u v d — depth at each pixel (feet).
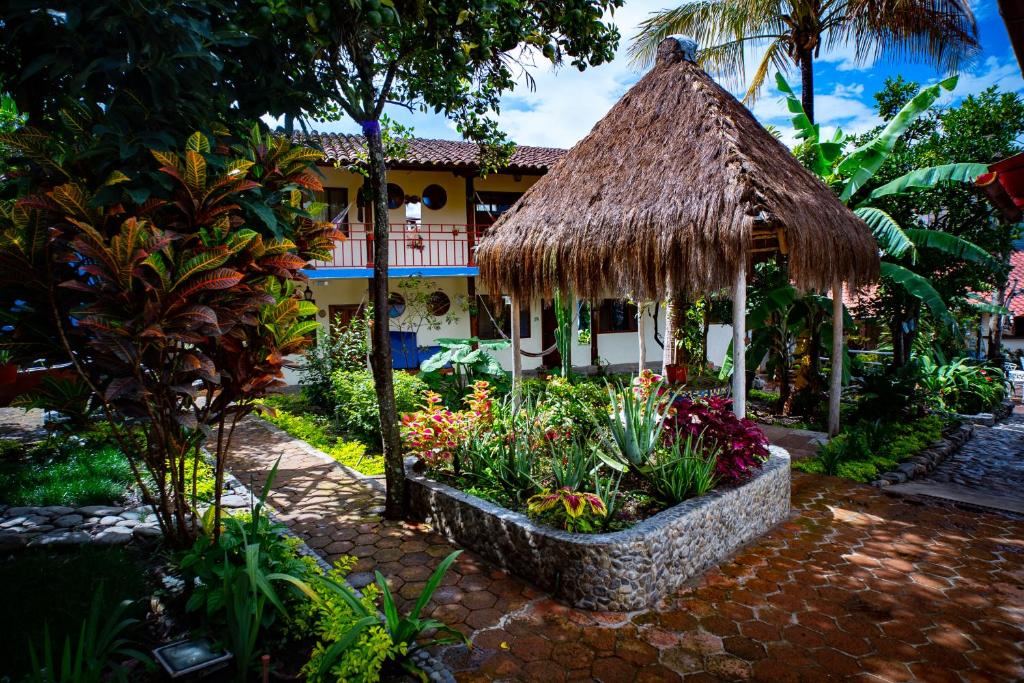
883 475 19.75
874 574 12.56
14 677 8.13
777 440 24.81
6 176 10.32
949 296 30.30
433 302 45.96
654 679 9.12
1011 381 43.42
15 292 8.95
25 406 9.87
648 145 19.60
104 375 9.96
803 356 29.73
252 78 11.91
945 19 30.35
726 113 18.89
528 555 12.08
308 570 10.28
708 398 16.79
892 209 28.99
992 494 18.71
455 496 14.16
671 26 35.78
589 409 19.11
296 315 10.68
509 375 35.96
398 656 8.85
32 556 11.76
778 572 12.66
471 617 10.89
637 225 17.11
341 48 13.73
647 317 52.80
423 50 14.52
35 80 10.59
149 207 9.25
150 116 9.69
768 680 9.09
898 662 9.51
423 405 26.43
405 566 12.96
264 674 7.30
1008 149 27.81
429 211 45.88
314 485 18.67
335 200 42.50
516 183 48.62
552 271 19.52
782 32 35.88
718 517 13.17
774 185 16.80
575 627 10.55
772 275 29.45
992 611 11.02
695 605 11.28
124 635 9.30
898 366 31.27
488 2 13.88
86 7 8.79
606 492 12.52
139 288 8.90
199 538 10.01
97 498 15.51
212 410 10.62
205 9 9.44
